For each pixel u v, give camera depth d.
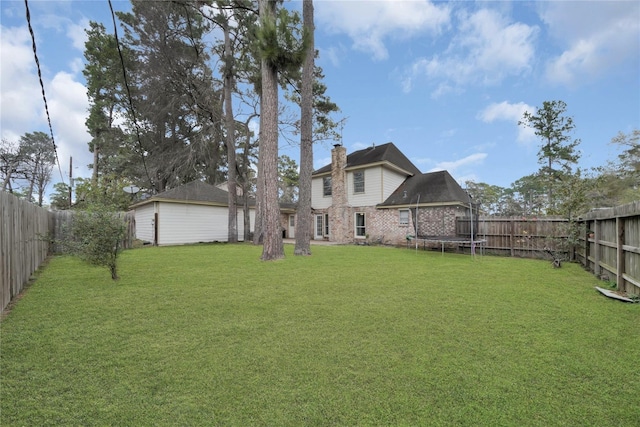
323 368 2.55
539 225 10.56
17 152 25.17
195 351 2.86
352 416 1.96
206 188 19.23
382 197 16.55
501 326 3.50
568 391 2.23
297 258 9.44
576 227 8.47
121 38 19.34
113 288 5.26
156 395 2.17
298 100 17.64
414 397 2.16
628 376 2.43
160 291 5.06
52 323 3.56
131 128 23.80
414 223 14.72
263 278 6.16
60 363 2.61
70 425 1.86
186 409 2.03
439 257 10.33
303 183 10.48
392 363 2.63
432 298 4.68
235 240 17.33
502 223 11.45
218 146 19.75
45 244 8.86
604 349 2.90
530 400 2.12
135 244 14.20
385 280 6.01
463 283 5.79
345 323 3.59
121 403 2.08
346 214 17.81
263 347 2.95
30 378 2.38
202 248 13.30
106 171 25.89
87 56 24.38
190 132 22.39
